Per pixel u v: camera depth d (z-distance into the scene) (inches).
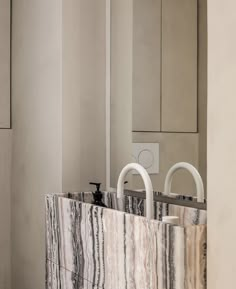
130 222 43.4
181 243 37.3
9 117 84.0
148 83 60.0
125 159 65.4
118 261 45.3
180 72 53.1
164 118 56.2
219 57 37.0
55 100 67.6
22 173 79.4
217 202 37.0
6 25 83.5
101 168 70.1
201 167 48.9
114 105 68.4
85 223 51.3
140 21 62.1
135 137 62.9
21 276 79.9
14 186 82.7
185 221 49.3
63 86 66.1
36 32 73.5
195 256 37.8
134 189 62.3
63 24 65.8
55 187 67.9
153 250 40.2
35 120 74.3
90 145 69.0
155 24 58.5
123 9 66.2
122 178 53.7
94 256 49.6
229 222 35.7
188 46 51.5
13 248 83.3
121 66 66.6
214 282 37.2
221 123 36.8
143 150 60.9
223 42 36.6
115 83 68.2
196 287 37.9
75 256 53.5
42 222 71.9
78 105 67.7
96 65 69.4
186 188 51.4
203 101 48.8
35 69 74.1
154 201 56.0
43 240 71.5
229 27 36.0
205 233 38.3
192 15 51.0
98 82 69.7
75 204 53.5
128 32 64.9
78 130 67.7
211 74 37.8
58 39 66.4
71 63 66.8
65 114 66.4
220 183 36.7
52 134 68.7
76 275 53.3
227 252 35.9
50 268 60.2
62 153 66.2
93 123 69.2
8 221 84.1
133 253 43.0
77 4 67.2
